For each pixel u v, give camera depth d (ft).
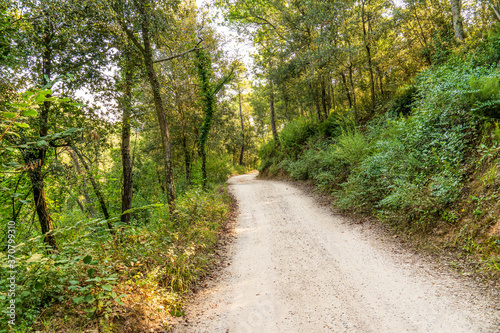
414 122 28.12
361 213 29.55
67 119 29.71
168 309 14.53
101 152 37.01
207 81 56.13
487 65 26.58
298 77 65.31
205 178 59.36
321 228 27.86
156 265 17.75
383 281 16.12
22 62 23.32
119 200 57.82
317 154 53.42
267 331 12.56
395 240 21.95
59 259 12.90
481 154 20.44
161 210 34.68
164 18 31.99
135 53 33.40
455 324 11.62
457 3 36.60
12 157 22.86
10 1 20.24
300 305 14.53
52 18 23.08
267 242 25.54
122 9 28.55
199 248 23.21
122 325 12.06
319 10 48.16
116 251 16.47
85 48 27.99
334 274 17.75
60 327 10.95
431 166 24.40
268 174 81.82
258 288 16.90
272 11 72.64
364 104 59.57
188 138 67.77
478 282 14.30
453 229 18.99
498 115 21.18
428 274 16.16
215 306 15.17
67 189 35.35
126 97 34.01
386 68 54.80
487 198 17.92
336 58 47.98
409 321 12.27
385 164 28.71
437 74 29.25
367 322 12.56
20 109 7.95
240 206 43.16
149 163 77.92
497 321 11.29
